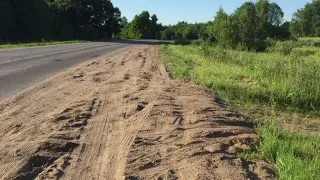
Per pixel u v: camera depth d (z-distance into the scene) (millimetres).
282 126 7160
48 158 4988
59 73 13742
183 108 7898
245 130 6438
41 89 10148
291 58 15586
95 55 24688
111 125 6617
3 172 4496
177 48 34406
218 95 9836
